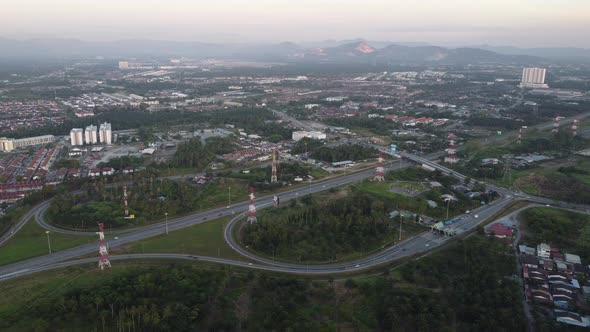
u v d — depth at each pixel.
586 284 197.75
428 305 179.75
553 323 167.75
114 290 186.25
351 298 187.38
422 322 167.25
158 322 166.62
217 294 186.00
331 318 174.38
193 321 169.75
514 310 175.88
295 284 194.62
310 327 166.12
